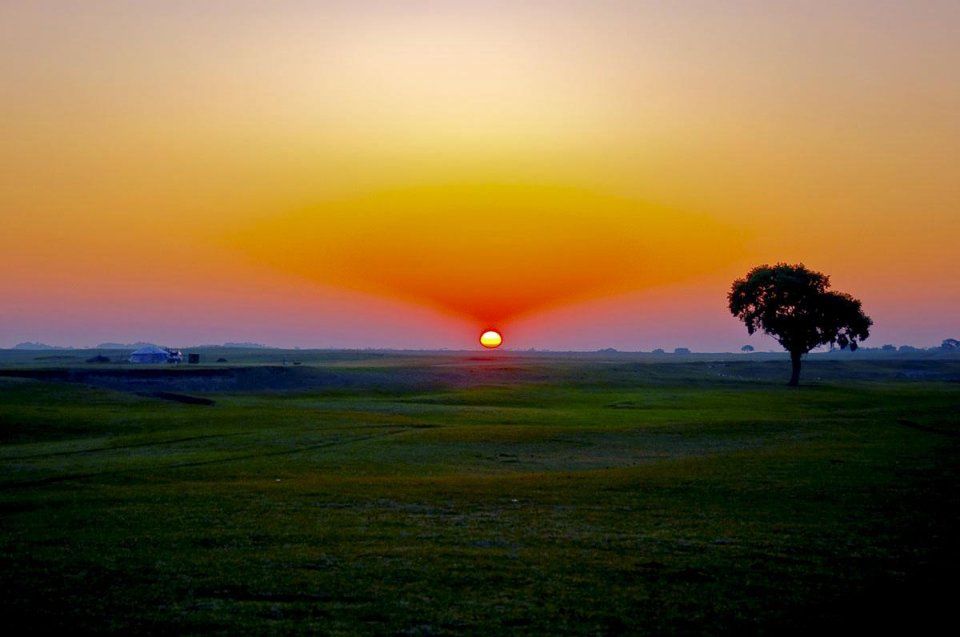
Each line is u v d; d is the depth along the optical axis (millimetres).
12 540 25438
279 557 23297
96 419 63844
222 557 23297
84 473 40625
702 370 182125
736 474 38156
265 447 51562
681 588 20531
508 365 163625
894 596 19953
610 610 18844
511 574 21594
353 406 84438
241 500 32719
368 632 17297
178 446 51938
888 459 41938
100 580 20984
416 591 20156
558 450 51438
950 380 192625
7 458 46500
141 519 28750
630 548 24422
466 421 70500
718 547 24500
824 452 45344
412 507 31188
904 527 27016
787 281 142125
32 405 70688
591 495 33625
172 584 20609
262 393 101875
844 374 199625
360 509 30750
